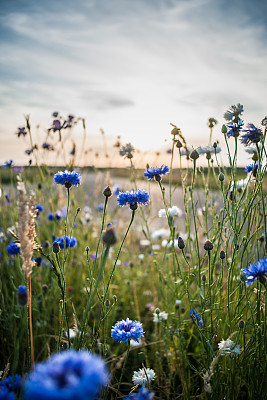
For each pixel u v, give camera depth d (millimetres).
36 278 2924
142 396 1463
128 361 2633
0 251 3258
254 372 1866
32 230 1434
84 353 649
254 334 1781
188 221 2498
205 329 1979
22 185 1345
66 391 508
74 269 3533
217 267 3080
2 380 1368
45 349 2422
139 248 4590
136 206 1883
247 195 2178
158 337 2752
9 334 2402
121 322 1796
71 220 3727
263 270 1591
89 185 4824
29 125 2947
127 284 3521
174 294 2482
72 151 3799
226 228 2275
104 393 1743
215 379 1860
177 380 2383
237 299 2139
